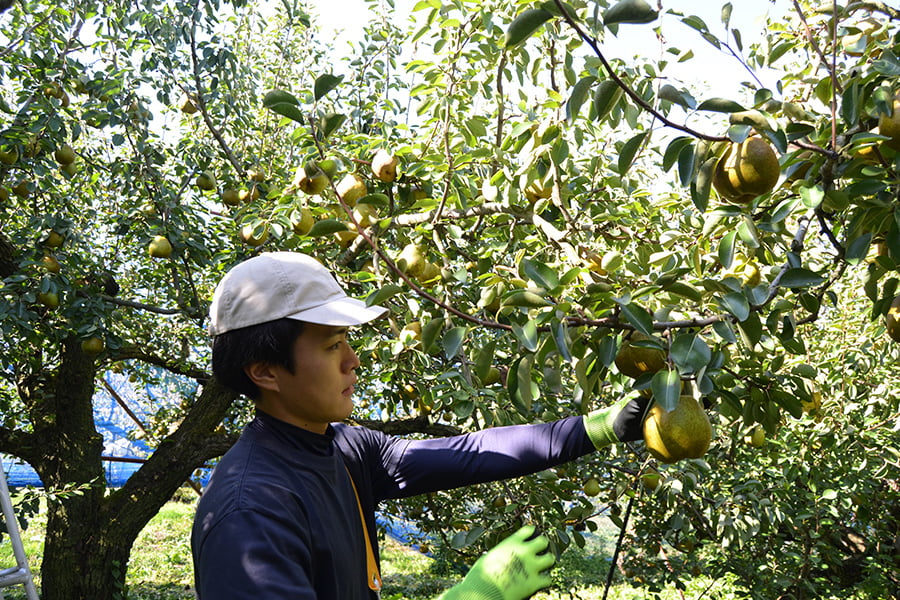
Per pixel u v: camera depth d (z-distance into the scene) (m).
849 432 4.39
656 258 2.19
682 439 1.59
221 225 6.16
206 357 7.58
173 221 5.45
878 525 5.87
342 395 1.42
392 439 1.79
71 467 6.30
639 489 4.45
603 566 10.41
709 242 2.27
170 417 8.27
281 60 6.40
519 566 1.11
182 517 14.06
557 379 1.86
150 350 7.03
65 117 5.68
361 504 1.63
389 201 3.07
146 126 5.35
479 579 1.10
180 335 7.14
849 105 1.71
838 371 4.45
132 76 5.19
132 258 6.88
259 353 1.33
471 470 1.71
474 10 2.72
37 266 5.08
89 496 6.26
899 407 4.65
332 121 2.19
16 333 5.81
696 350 1.50
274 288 1.34
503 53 2.86
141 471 6.30
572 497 4.24
